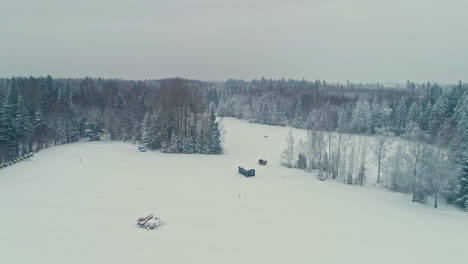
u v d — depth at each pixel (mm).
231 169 61719
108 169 57594
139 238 30797
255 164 66938
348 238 33000
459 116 83562
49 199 40781
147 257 27172
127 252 27875
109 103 103125
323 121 82375
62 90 115812
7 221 33250
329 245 31172
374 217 39531
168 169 59438
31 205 38344
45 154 69000
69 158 65312
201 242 30547
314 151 64375
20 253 26797
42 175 52219
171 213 37781
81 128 90938
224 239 31453
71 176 52094
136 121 88375
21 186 46000
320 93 186875
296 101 144000
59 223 33375
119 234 31438
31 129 72938
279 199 44969
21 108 71438
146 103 95750
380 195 49625
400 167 52938
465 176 44844
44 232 31000
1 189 44438
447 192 46312
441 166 44781
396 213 41469
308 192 49219
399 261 28547
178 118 83500
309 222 36938
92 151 73375
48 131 79688
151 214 36188
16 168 56469
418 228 36438
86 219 34781
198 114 89188
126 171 56625
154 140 78188
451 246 31875
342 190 51594
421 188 45781
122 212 37375
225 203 42188
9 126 62750
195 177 54469
